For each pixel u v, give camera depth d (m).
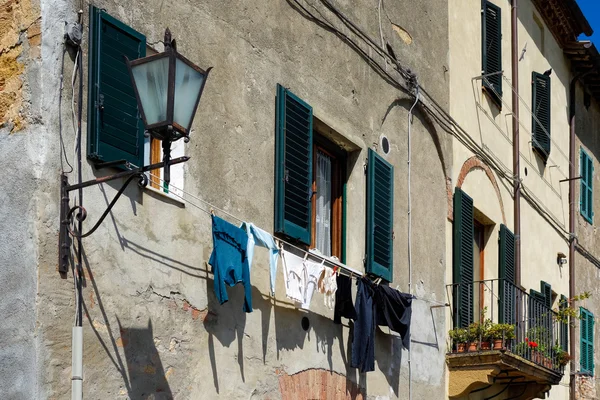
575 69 23.30
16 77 7.68
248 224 9.45
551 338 16.70
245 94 10.10
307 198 10.92
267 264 10.19
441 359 14.14
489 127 17.11
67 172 7.66
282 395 10.14
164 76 7.28
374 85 12.86
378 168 12.53
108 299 7.94
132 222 8.30
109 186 8.09
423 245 13.94
